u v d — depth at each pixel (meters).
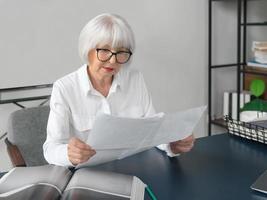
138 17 2.59
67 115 1.37
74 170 1.14
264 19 3.13
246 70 2.80
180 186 1.05
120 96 1.52
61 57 2.36
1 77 2.20
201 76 2.98
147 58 2.70
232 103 2.91
